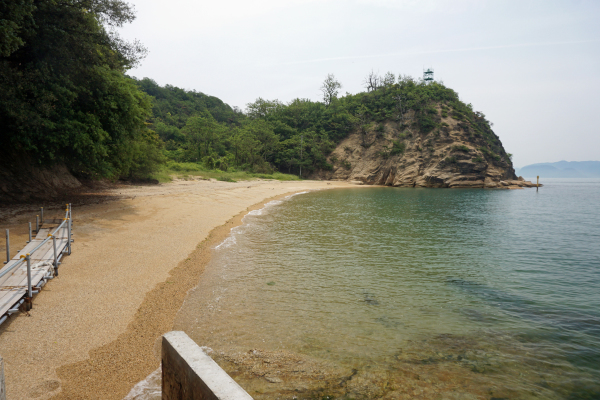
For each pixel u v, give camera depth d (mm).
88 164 19234
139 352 6113
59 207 17062
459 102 87062
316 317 8070
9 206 16359
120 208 18453
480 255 14836
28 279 6988
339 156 85812
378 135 84125
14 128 15109
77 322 6867
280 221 21891
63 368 5430
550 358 6523
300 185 61250
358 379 5660
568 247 16672
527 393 5441
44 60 15781
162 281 9680
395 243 16672
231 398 2188
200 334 7000
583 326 7957
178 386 2959
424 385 5570
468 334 7457
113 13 17453
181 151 80750
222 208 23969
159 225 16125
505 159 83375
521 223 24391
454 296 9781
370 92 95062
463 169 71125
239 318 7840
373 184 79812
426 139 77875
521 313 8688
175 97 142250
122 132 21156
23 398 4664
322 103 103812
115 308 7684
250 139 78750
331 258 13414
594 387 5621
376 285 10500
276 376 5652
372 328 7605
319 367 5977
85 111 19281
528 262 13773
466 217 27188
